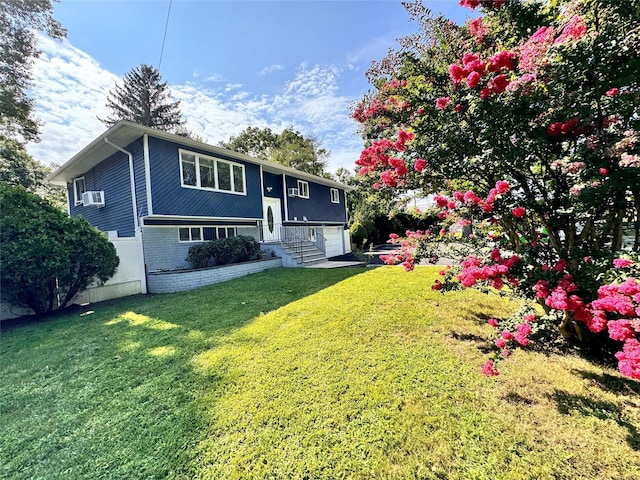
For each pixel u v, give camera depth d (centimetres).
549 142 247
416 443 191
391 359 302
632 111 226
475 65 255
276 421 221
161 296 739
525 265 270
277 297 609
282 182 1405
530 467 168
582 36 215
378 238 2200
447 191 339
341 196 1977
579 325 294
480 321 393
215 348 365
